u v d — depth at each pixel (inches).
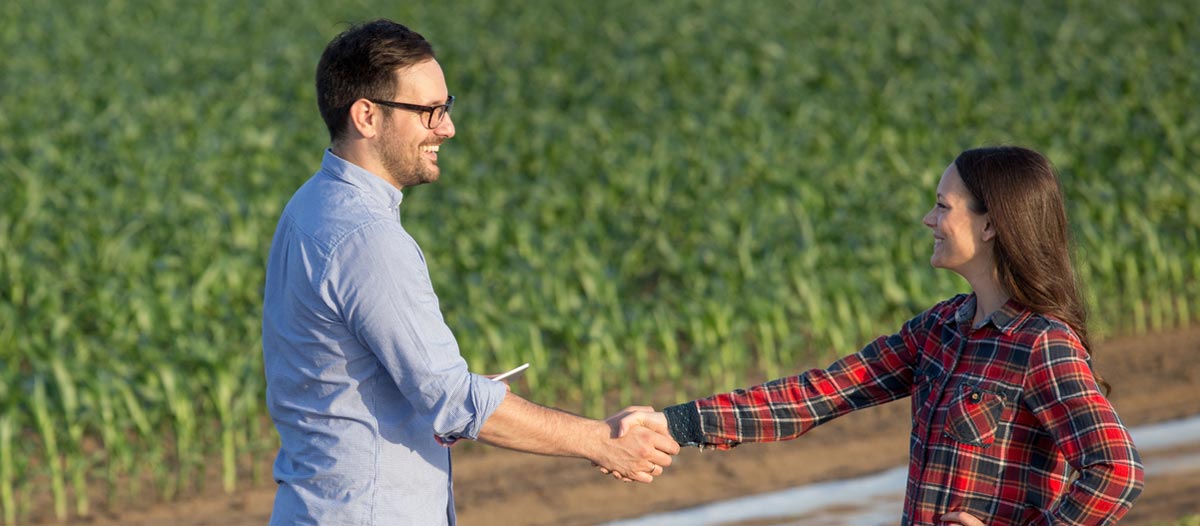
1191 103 1545.3
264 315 333.4
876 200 1154.7
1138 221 1091.3
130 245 1021.2
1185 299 1130.7
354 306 307.9
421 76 323.0
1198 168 1302.9
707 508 698.8
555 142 1363.2
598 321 911.0
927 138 1378.0
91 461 756.6
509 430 323.3
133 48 2117.4
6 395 771.4
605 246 1106.1
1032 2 2253.9
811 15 2233.0
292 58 1958.7
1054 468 302.2
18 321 876.0
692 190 1217.4
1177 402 856.9
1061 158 1277.1
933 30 2047.2
